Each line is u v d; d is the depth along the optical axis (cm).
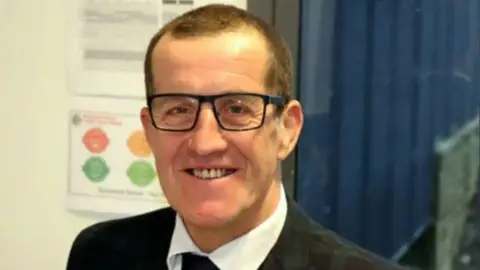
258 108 91
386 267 95
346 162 134
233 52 89
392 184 133
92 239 119
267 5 134
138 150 148
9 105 155
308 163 136
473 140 128
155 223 115
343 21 132
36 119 154
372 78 132
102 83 149
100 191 151
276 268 97
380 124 133
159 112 93
